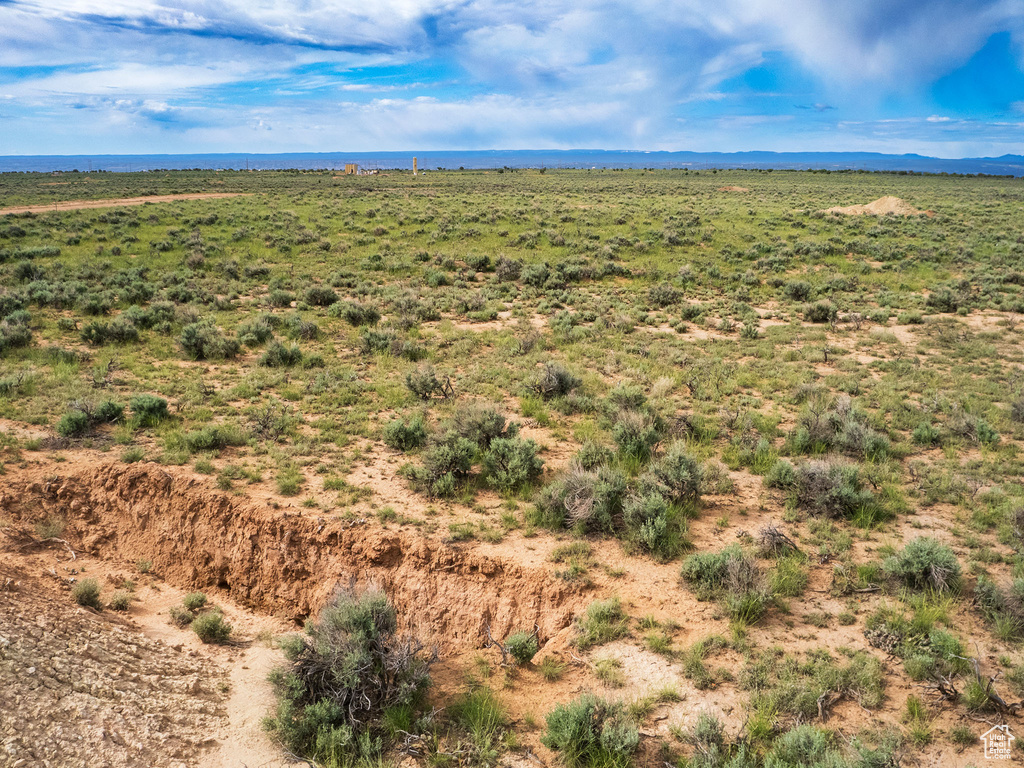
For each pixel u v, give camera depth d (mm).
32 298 27000
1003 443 14039
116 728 6805
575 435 14625
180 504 11547
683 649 8039
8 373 17344
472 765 6676
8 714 6465
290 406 16172
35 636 7883
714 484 12172
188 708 7531
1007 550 9898
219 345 20578
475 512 11297
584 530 10719
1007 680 7316
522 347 21719
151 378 18047
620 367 19938
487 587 9797
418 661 8086
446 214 54875
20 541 10953
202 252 38781
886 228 48250
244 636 9836
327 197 71188
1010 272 33812
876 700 7078
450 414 15672
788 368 19812
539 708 7516
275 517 10930
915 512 11156
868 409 16156
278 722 7121
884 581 9227
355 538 10508
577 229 48312
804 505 11461
